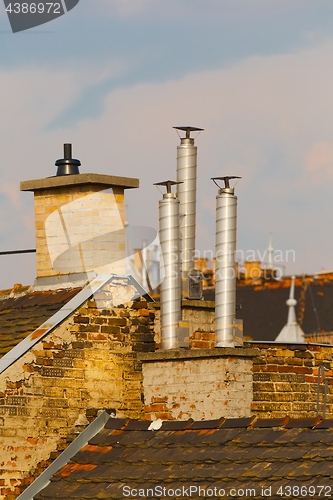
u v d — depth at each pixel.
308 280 178.12
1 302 57.88
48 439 51.72
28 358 51.88
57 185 57.72
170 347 52.97
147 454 49.56
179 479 47.12
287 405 57.41
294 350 57.97
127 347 54.19
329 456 45.38
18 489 50.72
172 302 53.19
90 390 53.06
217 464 47.25
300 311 174.00
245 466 46.53
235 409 50.66
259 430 48.25
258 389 57.06
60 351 52.62
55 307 55.00
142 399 54.06
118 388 53.69
